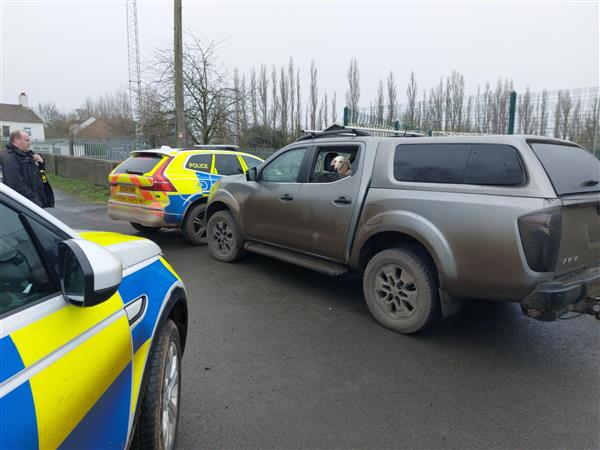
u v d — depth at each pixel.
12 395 1.14
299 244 5.03
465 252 3.43
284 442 2.52
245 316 4.39
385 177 4.11
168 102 16.38
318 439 2.55
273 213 5.34
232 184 6.06
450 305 3.71
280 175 5.40
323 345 3.76
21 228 1.48
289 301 4.83
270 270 6.00
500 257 3.25
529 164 3.25
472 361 3.52
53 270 1.52
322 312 4.52
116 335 1.70
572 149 3.84
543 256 3.10
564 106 8.75
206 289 5.19
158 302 2.24
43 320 1.36
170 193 6.89
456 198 3.53
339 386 3.12
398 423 2.71
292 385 3.12
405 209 3.85
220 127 16.81
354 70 36.34
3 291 1.32
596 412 2.86
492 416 2.80
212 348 3.68
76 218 10.11
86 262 1.42
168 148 7.56
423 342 3.85
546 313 3.19
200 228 7.43
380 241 4.33
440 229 3.58
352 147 4.57
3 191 1.47
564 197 3.21
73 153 18.70
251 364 3.41
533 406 2.92
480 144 3.57
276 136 20.41
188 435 2.55
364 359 3.52
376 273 4.15
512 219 3.20
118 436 1.67
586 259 3.50
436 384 3.17
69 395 1.35
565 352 3.71
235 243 6.10
